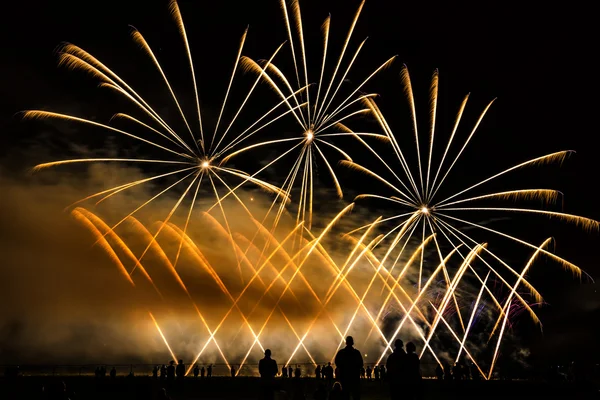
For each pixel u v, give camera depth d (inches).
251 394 1792.6
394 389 812.6
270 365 956.0
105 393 1710.1
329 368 1982.0
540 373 3253.0
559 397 1640.0
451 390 1814.7
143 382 866.1
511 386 1872.5
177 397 1697.8
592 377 2447.1
